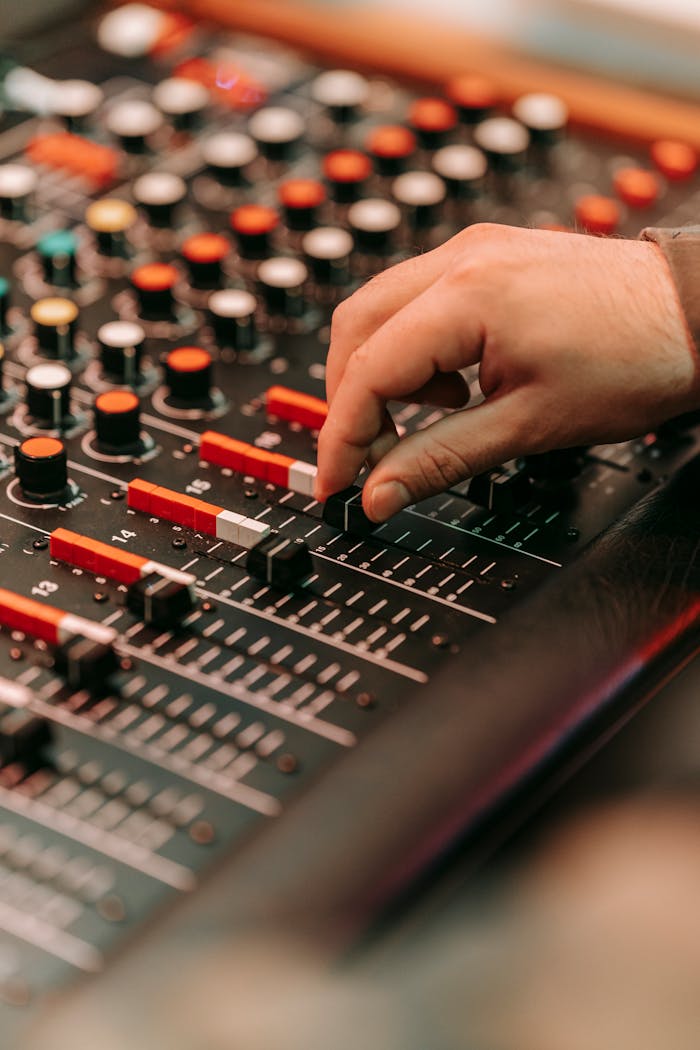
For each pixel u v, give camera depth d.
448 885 1.04
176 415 1.56
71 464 1.46
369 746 1.08
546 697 1.14
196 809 1.05
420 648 1.23
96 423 1.49
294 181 2.03
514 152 2.08
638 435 1.39
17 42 2.29
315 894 0.97
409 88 2.34
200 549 1.35
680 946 1.10
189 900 0.96
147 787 1.07
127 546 1.34
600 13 2.35
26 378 1.54
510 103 2.29
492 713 1.12
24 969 0.93
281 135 2.08
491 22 2.39
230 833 1.03
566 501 1.47
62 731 1.11
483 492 1.43
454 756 1.08
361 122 2.22
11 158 2.03
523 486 1.43
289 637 1.24
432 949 1.05
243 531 1.35
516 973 1.05
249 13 2.40
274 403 1.56
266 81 2.29
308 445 1.53
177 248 1.89
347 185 1.99
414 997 0.98
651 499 1.42
